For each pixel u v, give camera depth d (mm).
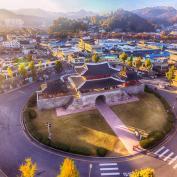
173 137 59500
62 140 57094
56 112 72812
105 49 176375
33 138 58750
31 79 105500
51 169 47406
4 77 103000
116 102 80250
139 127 63688
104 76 79188
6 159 50531
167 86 100188
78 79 83312
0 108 77438
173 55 140375
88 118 68438
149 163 49469
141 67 127250
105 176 45625
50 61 132500
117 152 52750
